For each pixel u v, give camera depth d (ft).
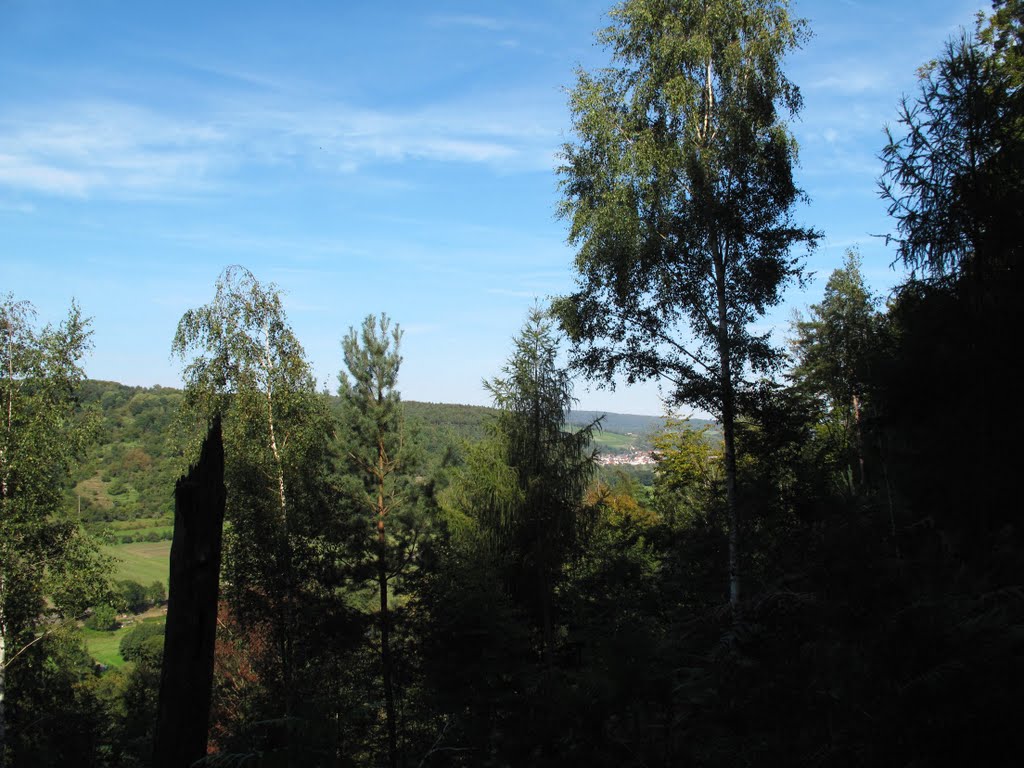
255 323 51.83
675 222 45.32
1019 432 23.52
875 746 11.48
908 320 27.86
